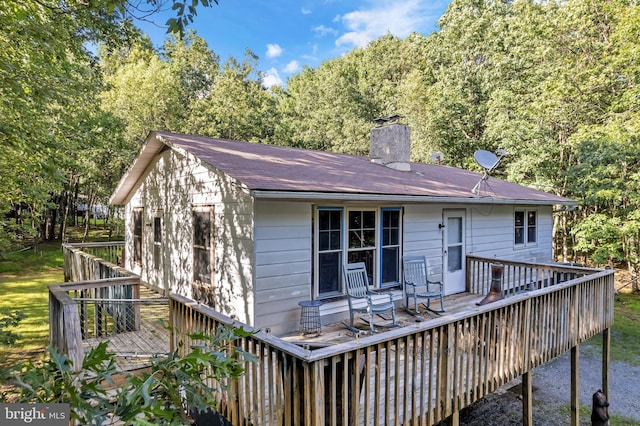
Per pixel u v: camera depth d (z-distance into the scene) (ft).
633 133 33.35
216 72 82.12
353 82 95.55
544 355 14.64
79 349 11.78
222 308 19.08
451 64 62.49
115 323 18.72
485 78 55.26
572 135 38.55
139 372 13.70
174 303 12.87
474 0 61.93
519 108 45.93
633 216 35.06
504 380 12.68
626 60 35.42
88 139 25.75
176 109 59.82
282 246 17.81
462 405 11.13
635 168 36.60
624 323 32.09
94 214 84.94
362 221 21.25
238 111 70.95
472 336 11.39
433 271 25.08
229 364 5.54
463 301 24.50
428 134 60.44
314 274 19.08
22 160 20.40
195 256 21.79
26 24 15.46
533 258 33.19
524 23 48.39
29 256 51.67
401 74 90.63
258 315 16.99
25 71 17.76
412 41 87.04
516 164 44.37
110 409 4.98
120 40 24.45
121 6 9.11
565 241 47.96
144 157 26.68
